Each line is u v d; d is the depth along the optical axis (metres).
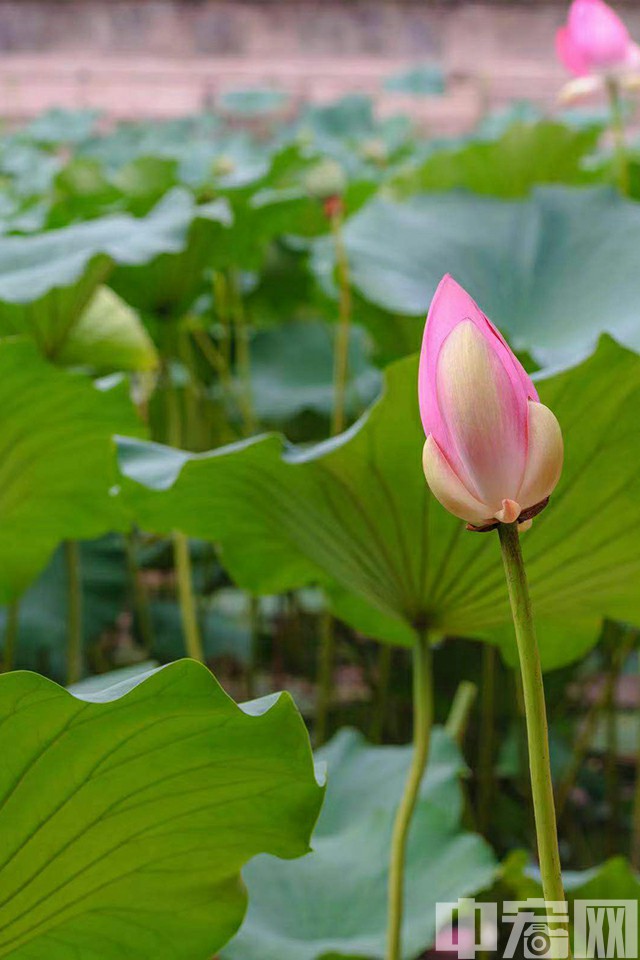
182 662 1.42
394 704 3.74
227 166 3.93
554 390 1.63
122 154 7.62
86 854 1.50
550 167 3.76
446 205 2.78
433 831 2.06
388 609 1.75
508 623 1.77
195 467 1.74
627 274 2.42
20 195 4.83
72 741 1.44
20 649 3.22
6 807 1.46
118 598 3.51
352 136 8.88
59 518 2.34
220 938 1.57
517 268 2.61
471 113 12.31
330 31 13.13
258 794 1.50
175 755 1.46
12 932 1.51
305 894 1.95
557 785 3.49
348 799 2.24
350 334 3.85
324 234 3.73
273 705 1.45
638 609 1.76
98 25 12.87
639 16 12.61
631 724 3.99
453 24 13.09
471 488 1.37
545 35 12.98
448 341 1.37
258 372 3.86
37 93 12.70
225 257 2.98
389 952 1.74
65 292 2.50
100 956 1.56
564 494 1.68
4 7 12.66
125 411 2.10
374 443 1.68
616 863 1.90
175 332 3.01
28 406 2.01
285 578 1.94
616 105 3.21
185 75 12.85
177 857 1.53
